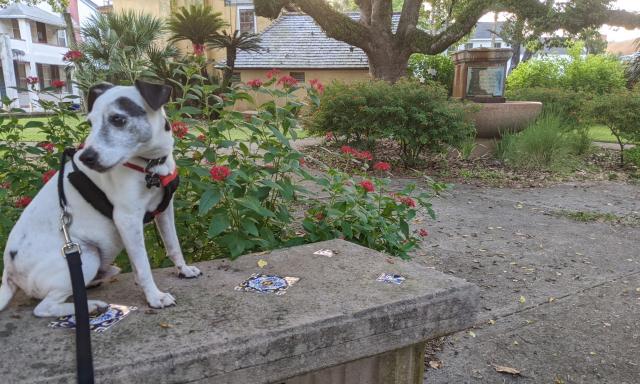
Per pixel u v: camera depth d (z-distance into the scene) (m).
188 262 3.14
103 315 1.86
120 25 16.25
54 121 3.68
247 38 20.39
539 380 2.82
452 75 21.73
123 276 2.31
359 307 1.95
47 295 1.85
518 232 5.70
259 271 2.38
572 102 13.01
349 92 9.47
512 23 15.13
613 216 6.43
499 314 3.60
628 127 9.85
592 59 19.16
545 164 9.85
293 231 3.65
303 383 2.10
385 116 9.18
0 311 1.89
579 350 3.13
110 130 1.73
